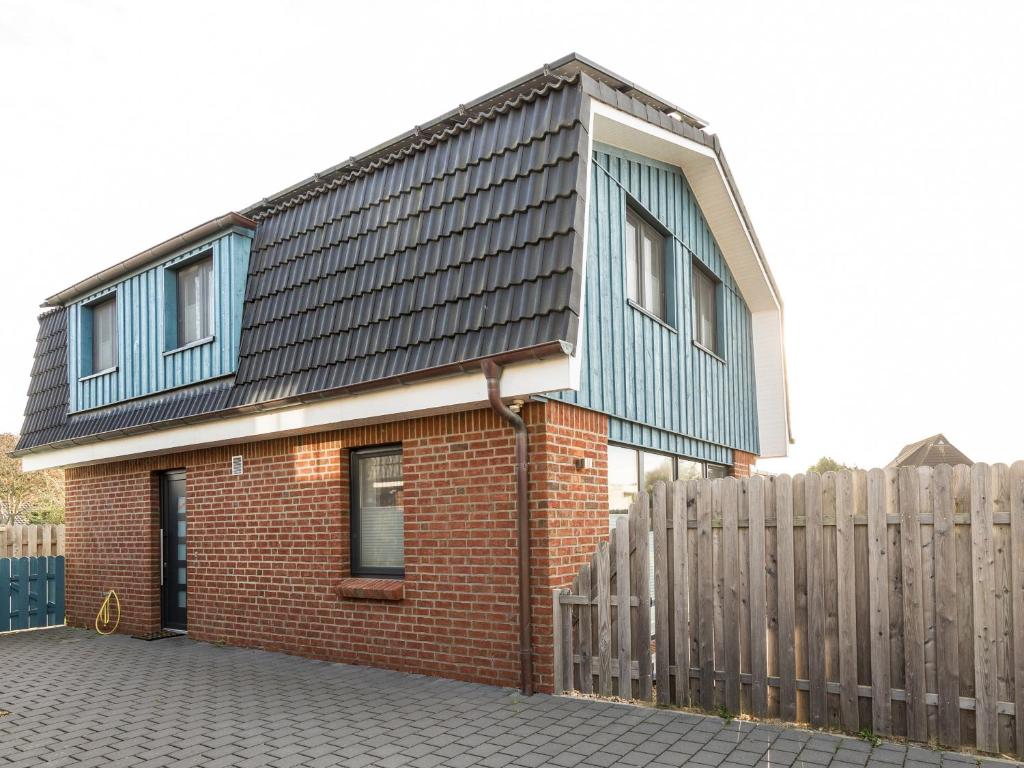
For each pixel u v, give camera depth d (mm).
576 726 5789
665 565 6441
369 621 8102
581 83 7125
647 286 9828
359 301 8133
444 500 7527
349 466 8680
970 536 5215
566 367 6180
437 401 7000
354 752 5309
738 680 6004
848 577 5613
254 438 9164
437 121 8250
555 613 6781
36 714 6555
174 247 10617
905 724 5352
